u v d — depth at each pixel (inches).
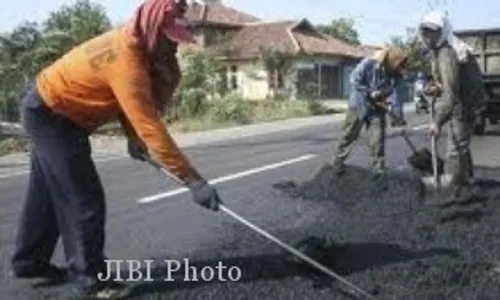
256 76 1963.6
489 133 766.5
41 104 222.7
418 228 308.0
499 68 792.3
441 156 459.2
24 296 233.8
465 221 320.8
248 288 235.0
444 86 355.6
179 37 217.0
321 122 1189.1
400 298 224.8
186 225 335.6
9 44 1101.1
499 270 251.8
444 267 251.4
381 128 413.7
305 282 239.8
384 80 418.3
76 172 223.1
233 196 407.5
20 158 697.0
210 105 1237.7
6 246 305.9
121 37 216.4
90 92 219.9
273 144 749.9
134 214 367.2
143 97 215.0
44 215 239.1
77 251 226.7
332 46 2234.3
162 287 237.1
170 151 216.5
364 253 269.9
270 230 311.7
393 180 387.2
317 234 299.0
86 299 226.1
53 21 1300.4
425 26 352.5
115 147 778.8
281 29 2182.6
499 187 384.5
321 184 399.9
